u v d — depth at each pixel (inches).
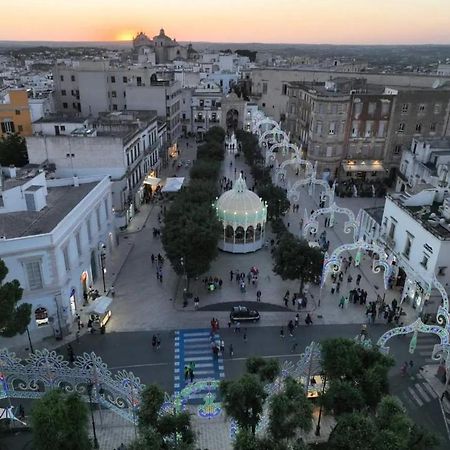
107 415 1172.5
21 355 1393.9
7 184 1736.0
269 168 3036.4
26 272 1397.6
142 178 2711.6
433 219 1664.6
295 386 910.4
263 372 973.8
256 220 2048.5
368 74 4411.9
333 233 2326.5
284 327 1552.7
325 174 3152.1
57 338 1472.7
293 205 2672.2
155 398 899.4
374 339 1503.4
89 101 3878.0
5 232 1462.8
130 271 1905.8
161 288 1776.6
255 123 3917.3
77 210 1626.5
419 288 1640.0
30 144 2250.2
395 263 1815.9
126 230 2315.5
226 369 1349.7
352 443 801.6
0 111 2987.2
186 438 870.4
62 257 1477.6
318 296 1744.6
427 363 1405.0
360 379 979.3
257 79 4648.1
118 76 3838.6
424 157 2711.6
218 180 2962.6
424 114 3034.0
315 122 3090.6
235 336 1498.5
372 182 3105.3
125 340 1471.5
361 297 1699.1
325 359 1022.4
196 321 1577.3
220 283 1793.8
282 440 863.7
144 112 3272.6
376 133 3095.5
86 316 1595.7
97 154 2262.6
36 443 841.5
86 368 1197.7
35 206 1640.0
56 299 1466.5
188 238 1632.6
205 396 1136.2
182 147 4131.4
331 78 4217.5
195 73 5068.9
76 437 855.7
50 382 1138.7
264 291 1772.9
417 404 1243.2
